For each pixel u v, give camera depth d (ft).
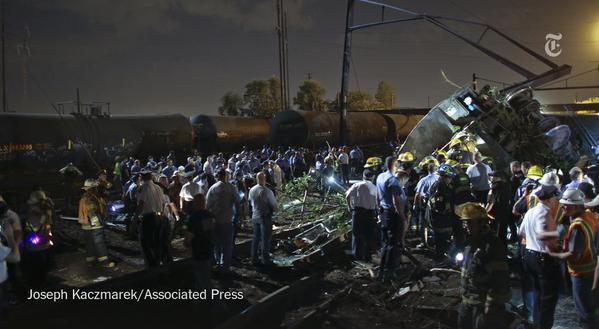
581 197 17.67
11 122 55.42
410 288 26.61
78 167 62.08
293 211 49.14
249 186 38.22
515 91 55.77
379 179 28.96
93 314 23.48
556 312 22.95
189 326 22.08
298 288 26.04
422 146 51.31
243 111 235.40
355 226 32.45
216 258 30.73
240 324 21.24
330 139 105.81
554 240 18.33
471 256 15.90
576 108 115.75
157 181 37.17
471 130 46.14
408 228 38.78
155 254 29.32
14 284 25.80
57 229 42.06
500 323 15.39
